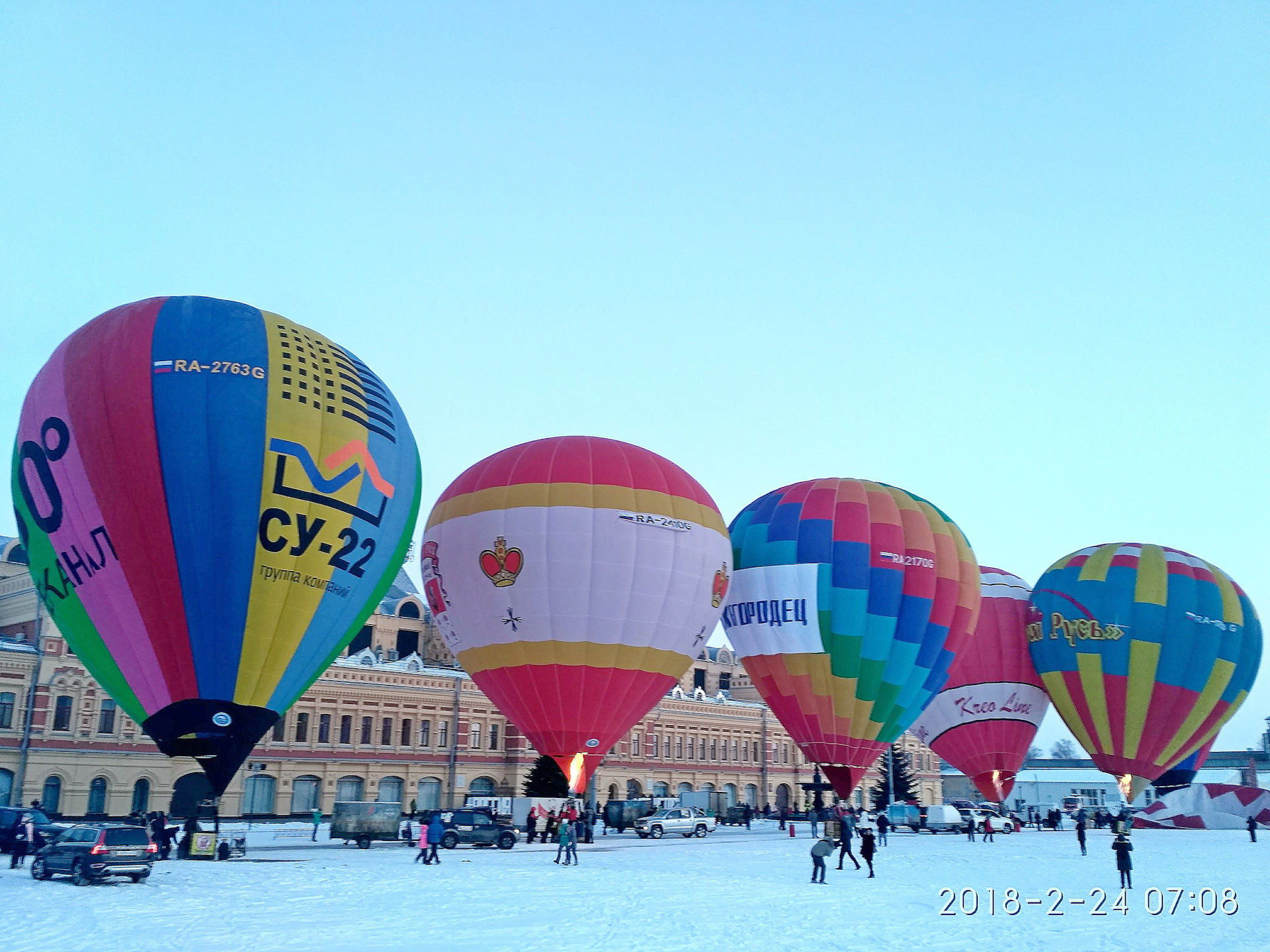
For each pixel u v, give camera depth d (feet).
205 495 109.70
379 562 121.19
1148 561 201.36
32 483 113.70
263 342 118.83
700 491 156.35
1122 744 195.31
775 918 83.15
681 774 280.92
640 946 68.59
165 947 64.49
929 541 173.37
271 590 111.55
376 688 226.58
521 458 150.41
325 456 115.96
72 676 193.06
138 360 112.98
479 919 78.89
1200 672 193.88
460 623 147.64
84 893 89.35
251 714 111.86
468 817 153.38
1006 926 82.58
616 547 142.92
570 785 142.20
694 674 315.17
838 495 175.52
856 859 132.16
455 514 149.89
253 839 164.35
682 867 125.08
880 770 334.44
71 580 110.93
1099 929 82.58
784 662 168.14
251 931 71.31
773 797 305.32
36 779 185.47
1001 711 205.57
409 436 129.80
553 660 141.18
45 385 115.65
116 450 109.60
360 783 222.07
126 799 194.90
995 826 227.20
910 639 168.35
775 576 169.89
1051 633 202.39
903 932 77.77
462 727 239.30
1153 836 218.18
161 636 108.88
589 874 114.21
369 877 106.22
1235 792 237.25
